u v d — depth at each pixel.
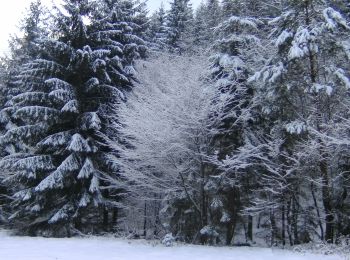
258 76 15.23
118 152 19.50
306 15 15.09
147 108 16.72
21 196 19.48
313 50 14.23
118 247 13.70
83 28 20.81
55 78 19.69
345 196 15.45
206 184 16.02
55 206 19.91
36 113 19.44
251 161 16.36
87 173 18.81
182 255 11.78
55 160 20.12
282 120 16.12
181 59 22.66
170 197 17.14
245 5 19.17
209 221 17.05
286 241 18.47
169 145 15.91
